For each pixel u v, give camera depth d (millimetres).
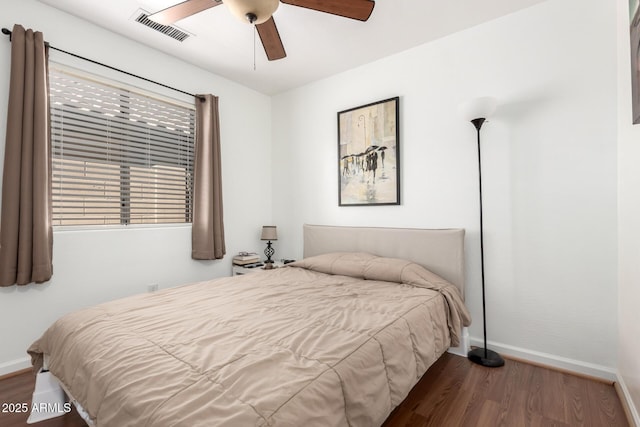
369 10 1746
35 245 1966
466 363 2135
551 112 2074
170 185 2896
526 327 2166
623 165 1754
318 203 3342
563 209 2033
